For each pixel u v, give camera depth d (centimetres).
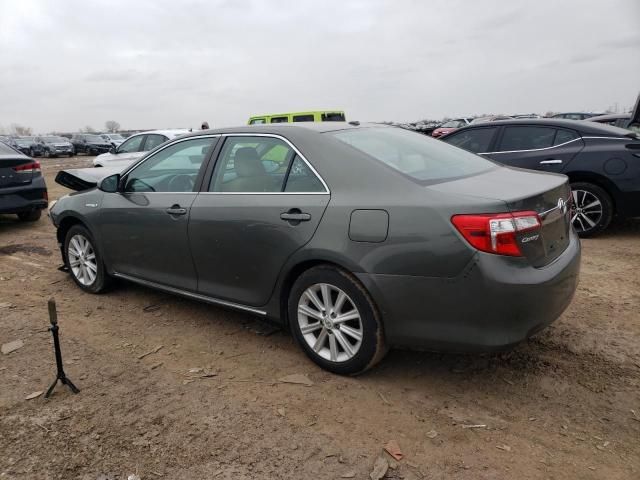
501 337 277
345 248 307
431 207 283
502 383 324
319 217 320
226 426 285
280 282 346
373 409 298
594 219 661
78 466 254
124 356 370
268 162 359
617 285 488
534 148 692
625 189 630
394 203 295
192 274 402
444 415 292
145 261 436
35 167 808
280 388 323
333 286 319
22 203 786
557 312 299
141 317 441
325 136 346
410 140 383
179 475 248
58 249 694
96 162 1201
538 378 328
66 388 326
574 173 657
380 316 307
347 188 316
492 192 290
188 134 418
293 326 348
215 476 246
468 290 275
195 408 302
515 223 273
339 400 308
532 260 283
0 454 264
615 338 378
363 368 321
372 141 356
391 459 257
